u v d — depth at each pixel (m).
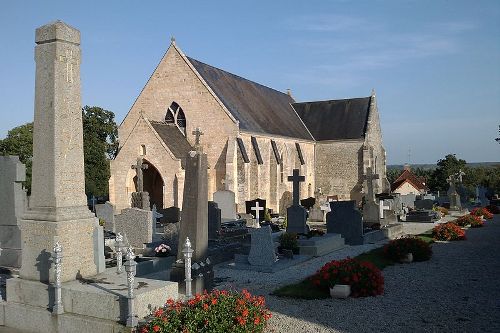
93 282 10.04
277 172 42.25
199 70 39.28
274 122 45.41
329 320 10.02
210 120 37.59
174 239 20.11
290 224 23.20
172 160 33.75
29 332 9.55
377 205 26.83
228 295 8.70
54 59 10.30
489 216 34.97
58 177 10.27
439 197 57.91
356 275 11.97
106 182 54.16
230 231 22.25
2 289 12.46
